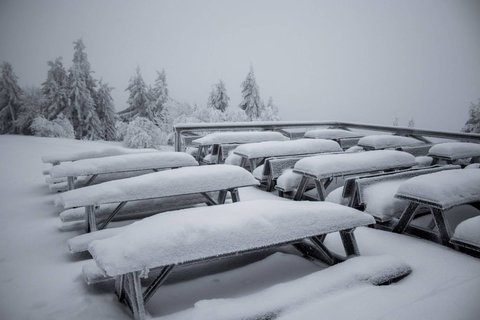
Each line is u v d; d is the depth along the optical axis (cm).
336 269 243
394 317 194
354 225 264
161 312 221
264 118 2958
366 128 931
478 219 290
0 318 218
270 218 241
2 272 288
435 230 379
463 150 611
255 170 579
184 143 778
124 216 426
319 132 832
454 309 204
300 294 211
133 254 190
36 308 230
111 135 3247
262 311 191
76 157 618
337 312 198
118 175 576
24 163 974
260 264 296
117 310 227
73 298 243
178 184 364
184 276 275
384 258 261
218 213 244
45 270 292
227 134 712
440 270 268
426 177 337
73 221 418
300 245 320
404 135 859
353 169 449
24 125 3125
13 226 410
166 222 223
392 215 365
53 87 3062
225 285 261
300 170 448
